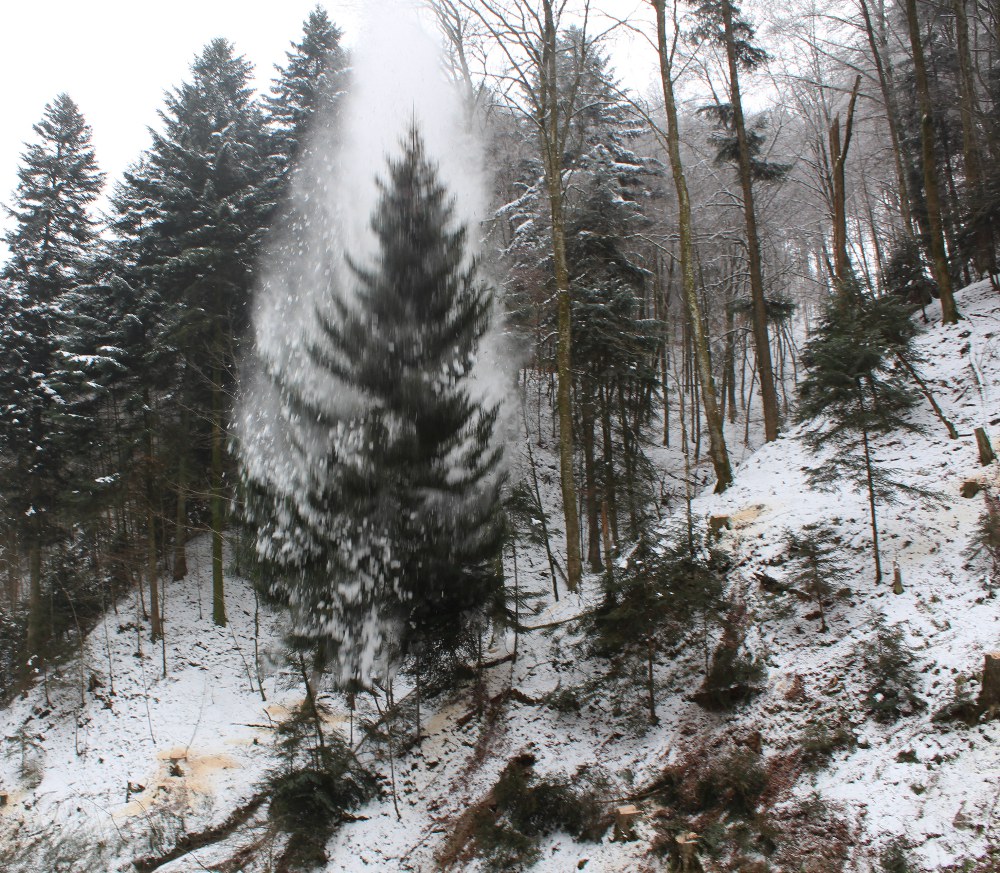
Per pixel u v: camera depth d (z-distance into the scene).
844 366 11.92
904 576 10.62
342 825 11.25
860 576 11.08
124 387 20.56
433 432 10.65
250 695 16.92
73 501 18.73
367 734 12.74
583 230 20.27
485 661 13.44
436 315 10.90
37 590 20.34
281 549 11.23
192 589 20.84
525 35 16.14
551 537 22.56
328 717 14.03
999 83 22.17
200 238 19.84
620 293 18.66
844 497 13.03
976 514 11.09
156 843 12.44
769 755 9.03
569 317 16.02
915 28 18.05
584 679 12.28
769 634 10.91
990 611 9.12
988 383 14.27
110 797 13.88
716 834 8.22
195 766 14.34
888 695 8.72
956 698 7.91
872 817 7.23
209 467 21.23
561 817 9.77
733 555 12.72
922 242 20.12
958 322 16.94
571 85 17.36
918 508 11.82
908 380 15.42
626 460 19.61
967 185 19.06
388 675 11.25
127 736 15.55
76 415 19.42
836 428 11.86
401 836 10.74
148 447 19.92
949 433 13.40
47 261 23.03
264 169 21.75
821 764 8.45
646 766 10.09
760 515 13.63
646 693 11.34
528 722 11.91
